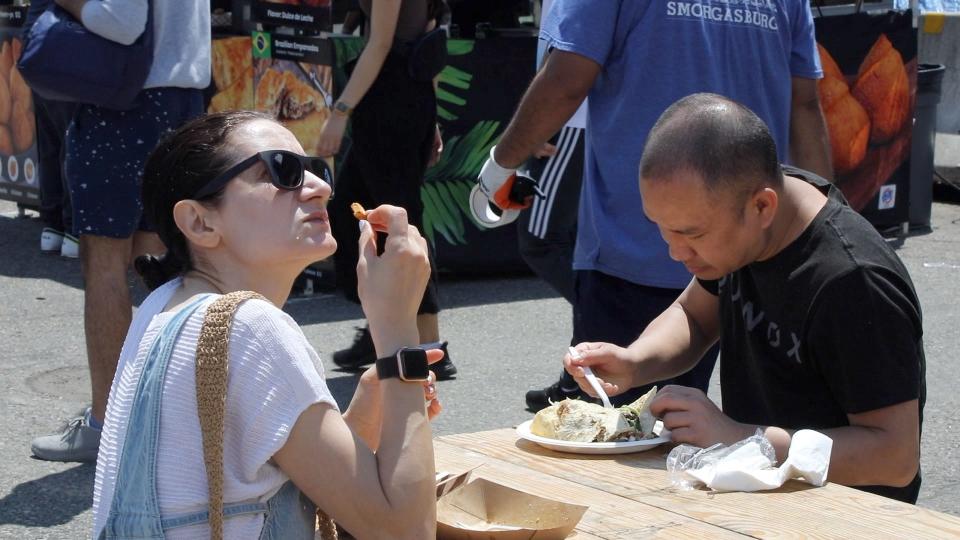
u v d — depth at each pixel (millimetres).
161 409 1753
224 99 6652
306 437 1731
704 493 2033
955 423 4984
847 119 8258
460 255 7281
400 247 1878
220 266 1922
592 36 3232
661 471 2162
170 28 4160
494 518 1945
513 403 5109
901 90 8461
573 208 5215
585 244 3404
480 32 7445
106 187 4090
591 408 2361
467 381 5426
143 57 4000
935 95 8891
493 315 6688
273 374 1732
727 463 2055
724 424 2230
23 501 3961
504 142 3438
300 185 1884
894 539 1799
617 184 3287
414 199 5137
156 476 1743
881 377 2209
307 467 1736
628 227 3287
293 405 1729
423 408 1848
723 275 2357
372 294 1876
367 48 4941
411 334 1872
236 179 1870
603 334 3361
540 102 3307
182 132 1924
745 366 2547
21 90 8555
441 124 7047
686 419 2238
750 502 1974
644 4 3223
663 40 3217
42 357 5762
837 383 2283
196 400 1739
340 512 1758
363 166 5086
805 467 2037
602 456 2260
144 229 4418
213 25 7074
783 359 2383
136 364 1801
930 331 6371
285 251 1877
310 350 1802
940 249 8430
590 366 2543
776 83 3391
